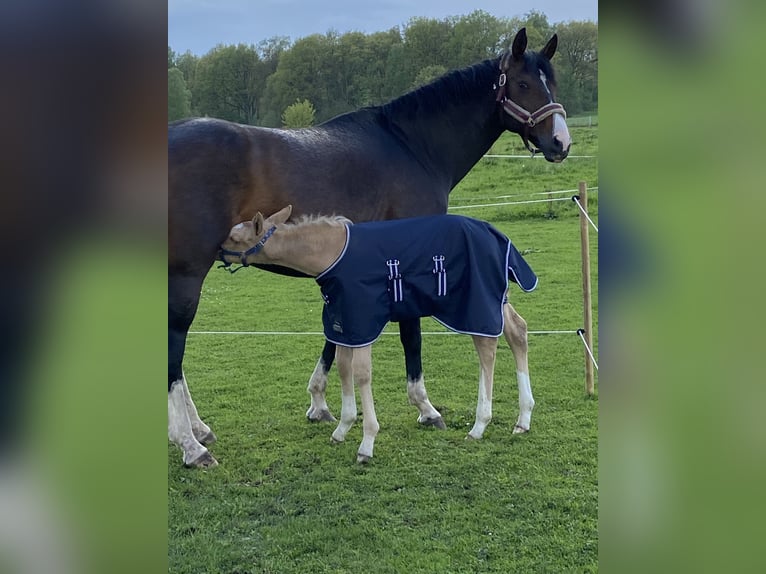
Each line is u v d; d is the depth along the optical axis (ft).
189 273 11.68
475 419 14.25
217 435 13.71
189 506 10.69
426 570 8.84
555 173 43.21
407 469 11.91
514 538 9.59
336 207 12.48
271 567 8.98
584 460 12.07
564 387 16.05
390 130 13.50
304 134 12.60
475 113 14.12
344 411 13.12
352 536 9.73
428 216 12.31
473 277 12.07
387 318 12.01
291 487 11.31
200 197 11.46
